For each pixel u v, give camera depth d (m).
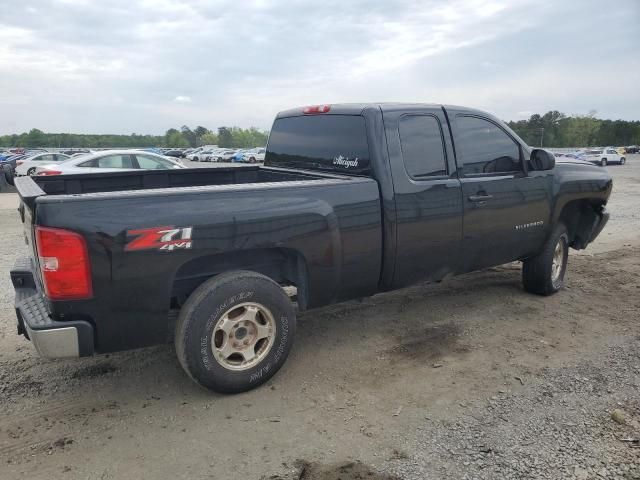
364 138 4.08
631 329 4.74
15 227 10.12
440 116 4.41
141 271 3.04
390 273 4.13
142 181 4.92
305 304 3.81
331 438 3.04
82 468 2.77
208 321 3.25
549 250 5.42
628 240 8.88
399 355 4.17
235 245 3.30
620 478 2.68
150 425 3.17
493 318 5.00
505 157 4.88
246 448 2.95
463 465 2.79
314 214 3.59
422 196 4.16
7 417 3.25
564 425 3.16
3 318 4.89
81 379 3.75
